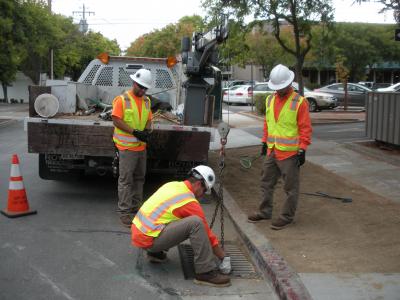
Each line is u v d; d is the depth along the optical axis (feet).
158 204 15.64
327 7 52.54
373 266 15.72
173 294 14.82
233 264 17.37
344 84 81.51
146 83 20.85
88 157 24.89
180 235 15.35
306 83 139.85
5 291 14.71
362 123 58.80
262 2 51.80
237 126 60.44
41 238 19.52
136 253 18.13
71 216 22.66
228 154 38.60
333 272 15.25
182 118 25.63
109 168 24.93
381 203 23.15
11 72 72.74
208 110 24.97
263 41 120.88
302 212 21.94
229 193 26.27
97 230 20.70
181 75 31.27
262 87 94.68
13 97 146.61
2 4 64.44
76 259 17.40
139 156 21.53
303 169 30.96
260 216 20.86
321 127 54.65
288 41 113.09
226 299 14.57
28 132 23.80
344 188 26.11
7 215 22.22
